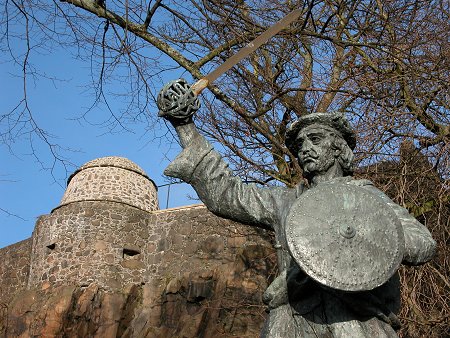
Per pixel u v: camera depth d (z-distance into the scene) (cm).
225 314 2014
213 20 980
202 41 1023
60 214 2427
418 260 381
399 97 1074
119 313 2242
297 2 1041
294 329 390
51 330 2205
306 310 390
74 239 2373
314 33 1005
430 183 1020
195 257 2241
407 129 1035
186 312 2138
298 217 369
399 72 1055
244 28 1009
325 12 1167
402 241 365
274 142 976
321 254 362
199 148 431
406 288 932
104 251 2345
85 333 2216
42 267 2375
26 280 2480
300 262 362
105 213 2397
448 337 1004
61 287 2289
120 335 2223
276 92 1074
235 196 425
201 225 2283
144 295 2289
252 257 2047
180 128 437
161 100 434
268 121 1093
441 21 1103
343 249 362
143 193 2517
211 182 427
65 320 2220
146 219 2422
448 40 1110
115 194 2456
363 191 371
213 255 2194
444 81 1022
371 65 1081
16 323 2267
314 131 423
